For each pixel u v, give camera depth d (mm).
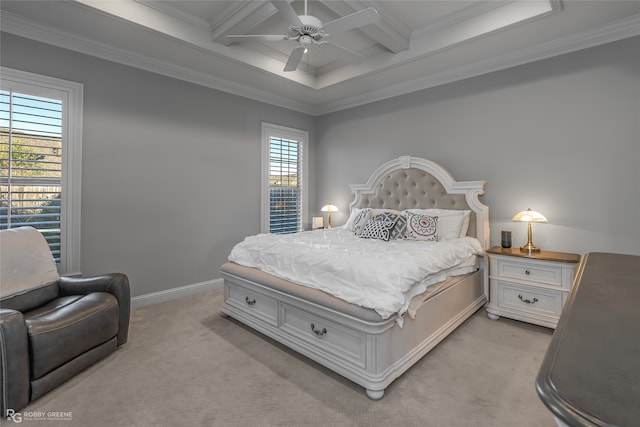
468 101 3684
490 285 3170
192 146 3857
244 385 2051
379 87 4332
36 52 2793
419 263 2322
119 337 2486
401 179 4156
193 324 2990
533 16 2627
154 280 3566
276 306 2576
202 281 3990
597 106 2881
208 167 4016
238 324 2996
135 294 3424
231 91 4227
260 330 2689
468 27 2988
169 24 2951
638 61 2691
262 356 2412
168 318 3129
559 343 574
